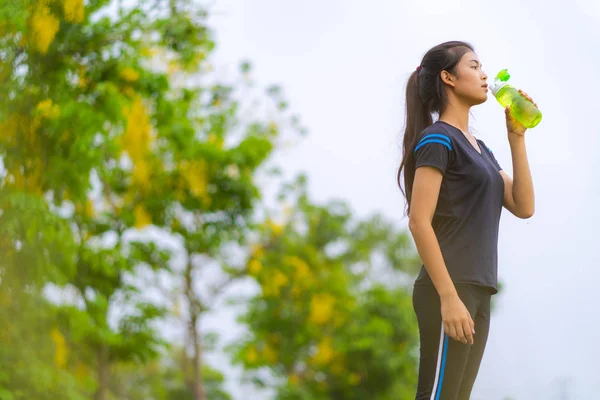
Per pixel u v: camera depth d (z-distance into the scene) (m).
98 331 17.86
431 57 4.18
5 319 10.22
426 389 3.79
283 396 33.34
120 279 20.42
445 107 4.13
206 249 24.64
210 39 14.99
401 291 37.56
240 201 23.50
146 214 23.03
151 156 22.22
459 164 3.90
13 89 11.05
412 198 3.86
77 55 13.38
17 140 11.38
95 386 18.97
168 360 38.59
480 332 3.89
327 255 36.25
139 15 13.70
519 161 4.26
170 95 21.61
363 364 33.69
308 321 33.28
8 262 10.14
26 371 10.11
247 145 23.38
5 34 10.84
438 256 3.71
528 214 4.25
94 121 13.40
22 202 10.25
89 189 12.84
